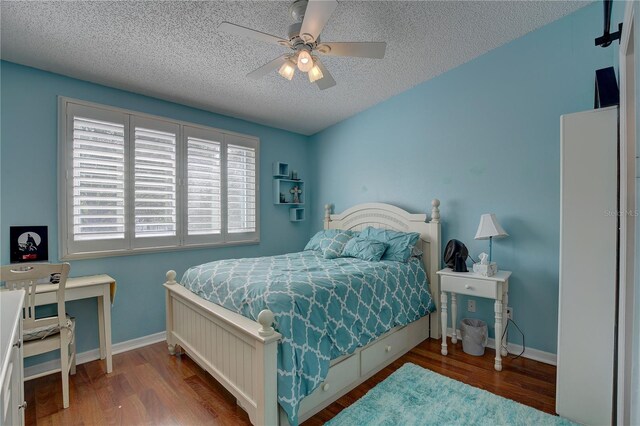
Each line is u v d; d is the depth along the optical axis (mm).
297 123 4156
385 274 2549
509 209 2715
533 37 2564
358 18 2188
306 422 1815
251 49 2396
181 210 3287
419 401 1993
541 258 2549
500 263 2764
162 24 2070
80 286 2330
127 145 2922
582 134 1798
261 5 1946
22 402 1372
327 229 4094
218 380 2039
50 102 2547
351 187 4051
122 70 2602
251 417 1706
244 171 3889
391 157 3592
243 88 3064
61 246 2570
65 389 1991
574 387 1803
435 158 3199
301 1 1870
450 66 3000
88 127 2723
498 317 2402
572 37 2383
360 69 2951
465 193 2988
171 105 3268
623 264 1529
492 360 2564
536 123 2568
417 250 3107
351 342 2055
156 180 3107
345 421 1812
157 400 2059
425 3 2100
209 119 3582
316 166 4559
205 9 1956
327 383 1943
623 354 1505
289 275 2205
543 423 1782
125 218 2902
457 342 2941
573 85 2385
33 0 1793
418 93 3326
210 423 1837
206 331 2197
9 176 2369
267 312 1626
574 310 1812
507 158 2723
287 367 1650
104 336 2641
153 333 3078
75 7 1874
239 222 3826
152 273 3088
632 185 1488
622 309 1536
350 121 4039
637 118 1002
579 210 1803
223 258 3676
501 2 2176
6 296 1476
